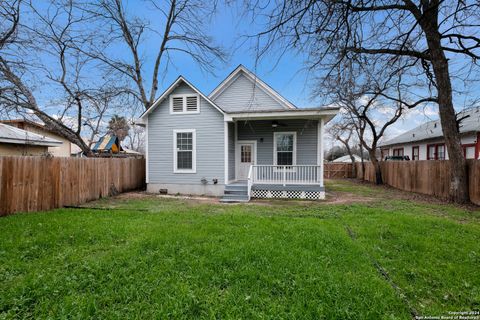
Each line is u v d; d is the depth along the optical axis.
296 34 4.15
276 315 2.23
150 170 11.46
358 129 18.88
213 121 10.84
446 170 9.51
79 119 12.10
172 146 11.23
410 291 2.68
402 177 13.20
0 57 9.10
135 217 5.99
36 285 2.71
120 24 13.34
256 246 3.82
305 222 5.43
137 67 14.81
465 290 2.73
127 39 14.13
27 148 11.75
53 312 2.31
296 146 11.55
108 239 4.25
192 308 2.35
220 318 2.23
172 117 11.22
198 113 10.98
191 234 4.43
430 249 3.84
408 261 3.45
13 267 3.15
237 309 2.32
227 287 2.74
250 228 4.91
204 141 10.95
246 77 13.14
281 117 10.26
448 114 8.38
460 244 4.09
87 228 4.82
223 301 2.45
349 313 2.26
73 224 5.12
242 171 12.05
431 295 2.64
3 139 10.17
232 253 3.54
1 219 5.58
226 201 9.18
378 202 8.64
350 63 4.77
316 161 11.38
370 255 3.62
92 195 9.13
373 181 17.92
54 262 3.32
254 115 10.17
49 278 2.87
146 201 8.98
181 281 2.84
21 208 6.49
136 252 3.59
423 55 7.77
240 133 12.09
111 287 2.71
